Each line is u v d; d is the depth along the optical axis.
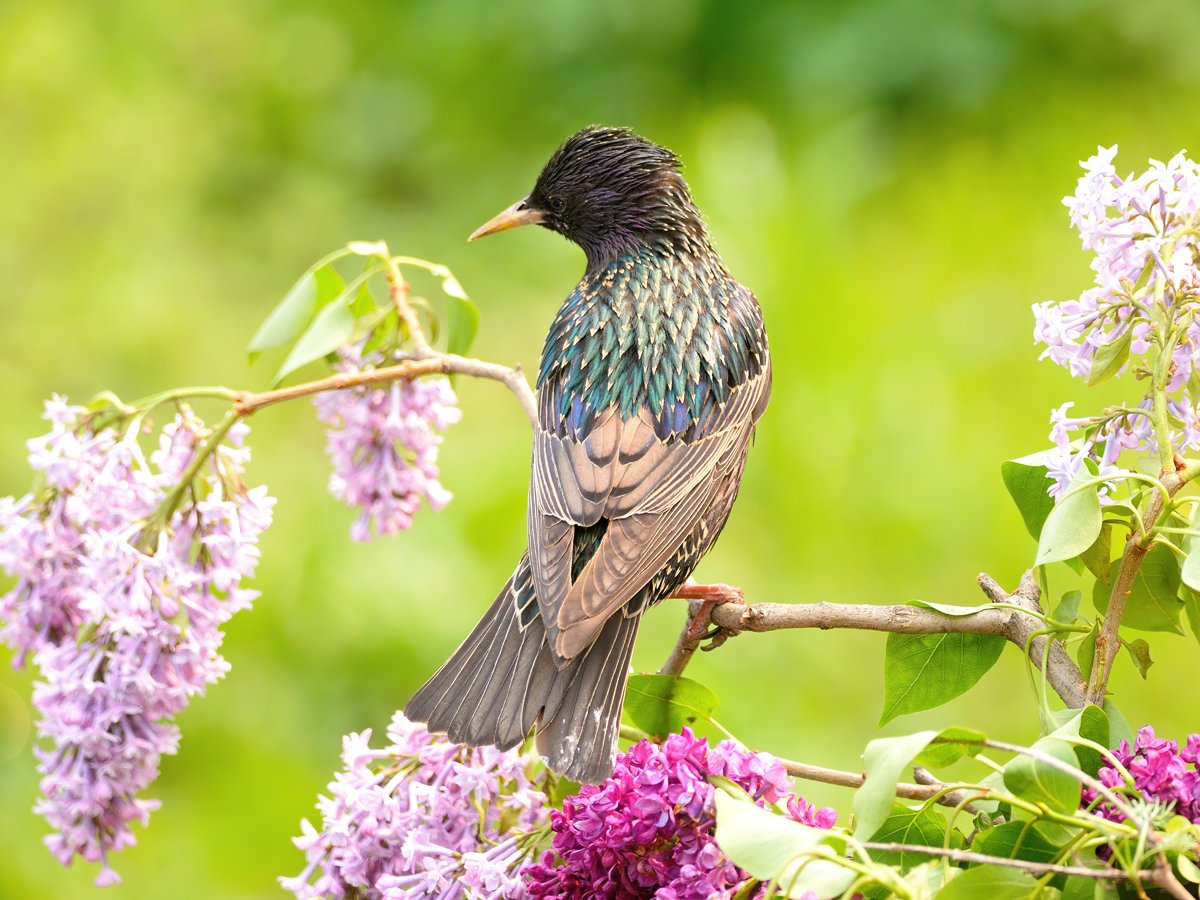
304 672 10.73
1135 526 4.45
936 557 11.41
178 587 5.16
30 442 5.24
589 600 5.23
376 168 16.75
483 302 14.95
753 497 12.03
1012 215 14.54
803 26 16.61
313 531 11.53
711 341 6.53
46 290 14.29
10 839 9.38
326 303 6.32
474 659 5.19
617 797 4.12
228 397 5.43
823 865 3.55
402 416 6.08
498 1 17.56
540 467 5.91
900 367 12.65
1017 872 3.70
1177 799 3.81
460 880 4.62
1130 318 4.50
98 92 16.20
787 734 9.89
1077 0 16.14
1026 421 12.12
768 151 15.37
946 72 16.06
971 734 3.71
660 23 17.08
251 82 17.31
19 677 10.34
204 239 15.67
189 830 9.70
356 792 4.81
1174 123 15.56
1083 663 4.63
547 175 7.28
